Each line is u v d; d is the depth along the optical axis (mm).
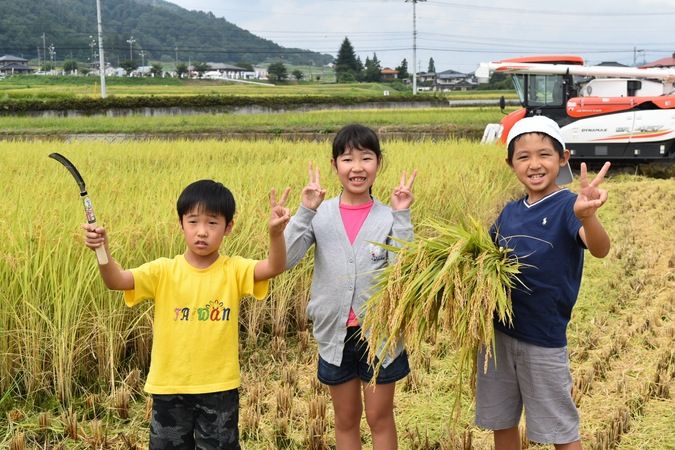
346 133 3676
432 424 4418
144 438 4285
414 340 3328
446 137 25516
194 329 3396
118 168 12391
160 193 7883
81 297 5043
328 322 3654
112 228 5867
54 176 9453
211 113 42500
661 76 16922
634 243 9523
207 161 13953
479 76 17953
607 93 17531
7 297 4910
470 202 9688
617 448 4109
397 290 3328
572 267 3332
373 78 129375
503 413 3516
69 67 142000
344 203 3777
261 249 6363
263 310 6094
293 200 7781
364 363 3609
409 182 3725
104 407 4668
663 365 5254
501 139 18156
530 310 3334
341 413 3732
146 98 40719
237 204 7141
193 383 3385
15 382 4777
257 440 4238
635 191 14117
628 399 4668
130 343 5395
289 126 29719
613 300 6949
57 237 5434
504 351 3461
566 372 3396
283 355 5590
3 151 14406
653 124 16031
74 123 32062
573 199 3303
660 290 7324
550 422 3387
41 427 4332
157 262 3473
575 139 16625
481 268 3236
